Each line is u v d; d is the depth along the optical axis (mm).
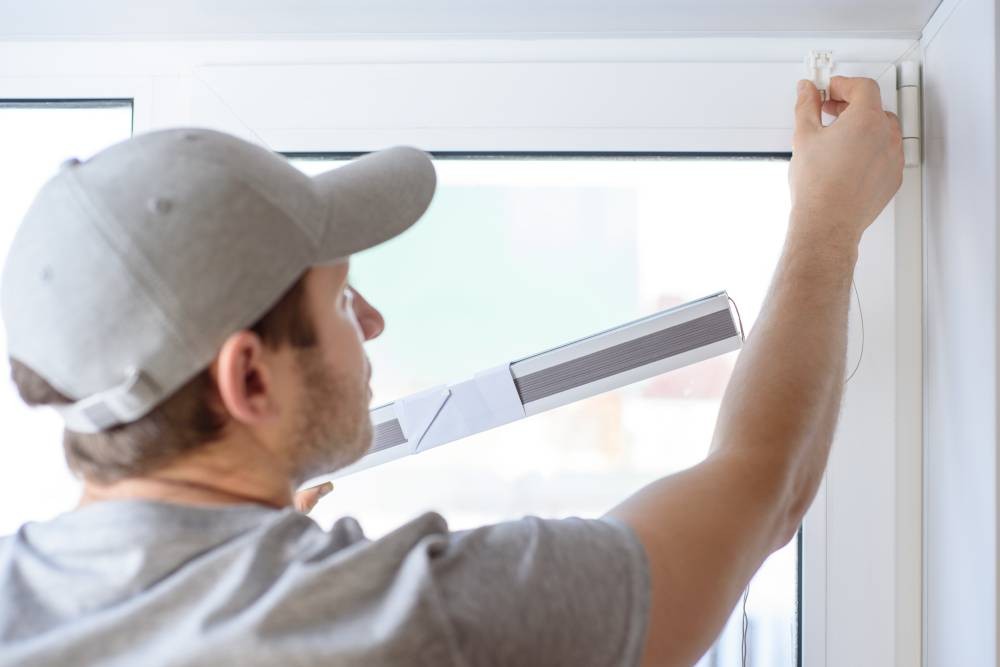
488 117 1009
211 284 573
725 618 652
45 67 1051
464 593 570
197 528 588
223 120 1030
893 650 964
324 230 629
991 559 796
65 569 578
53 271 574
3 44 1050
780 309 812
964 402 853
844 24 968
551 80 1004
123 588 562
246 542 581
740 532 667
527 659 565
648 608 612
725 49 990
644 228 1160
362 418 681
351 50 1021
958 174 865
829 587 971
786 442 723
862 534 968
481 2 944
